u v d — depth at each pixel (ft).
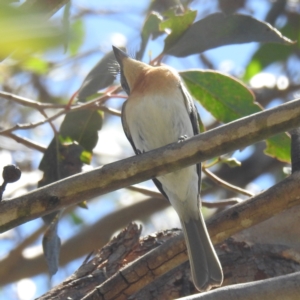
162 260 18.37
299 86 44.11
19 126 26.73
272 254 19.94
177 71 28.04
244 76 42.45
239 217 18.81
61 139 29.12
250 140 16.62
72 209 44.80
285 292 13.91
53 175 27.20
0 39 6.96
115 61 28.43
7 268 38.22
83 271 20.40
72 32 7.48
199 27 26.66
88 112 28.84
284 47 41.14
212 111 28.96
